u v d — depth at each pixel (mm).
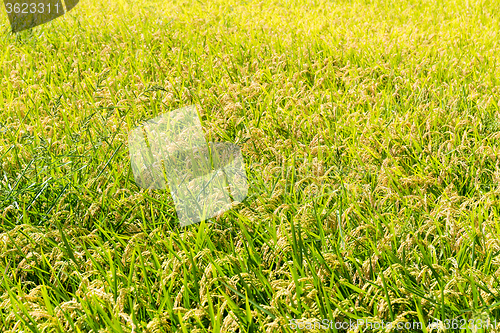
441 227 2807
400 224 2711
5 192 3170
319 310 2156
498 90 4742
